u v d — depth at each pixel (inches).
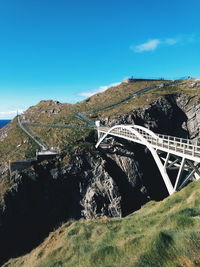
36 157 2426.2
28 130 3698.3
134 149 2962.6
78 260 626.5
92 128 3110.2
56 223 2180.1
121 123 3208.7
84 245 716.0
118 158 2650.1
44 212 2188.7
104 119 3412.9
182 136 3548.2
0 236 1860.2
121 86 4985.2
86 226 897.5
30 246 1916.8
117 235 677.9
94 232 803.4
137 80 5246.1
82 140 2839.6
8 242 1873.8
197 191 703.7
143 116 3334.2
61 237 1005.8
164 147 1168.2
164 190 2933.1
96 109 3978.8
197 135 3440.0
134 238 525.3
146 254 417.1
